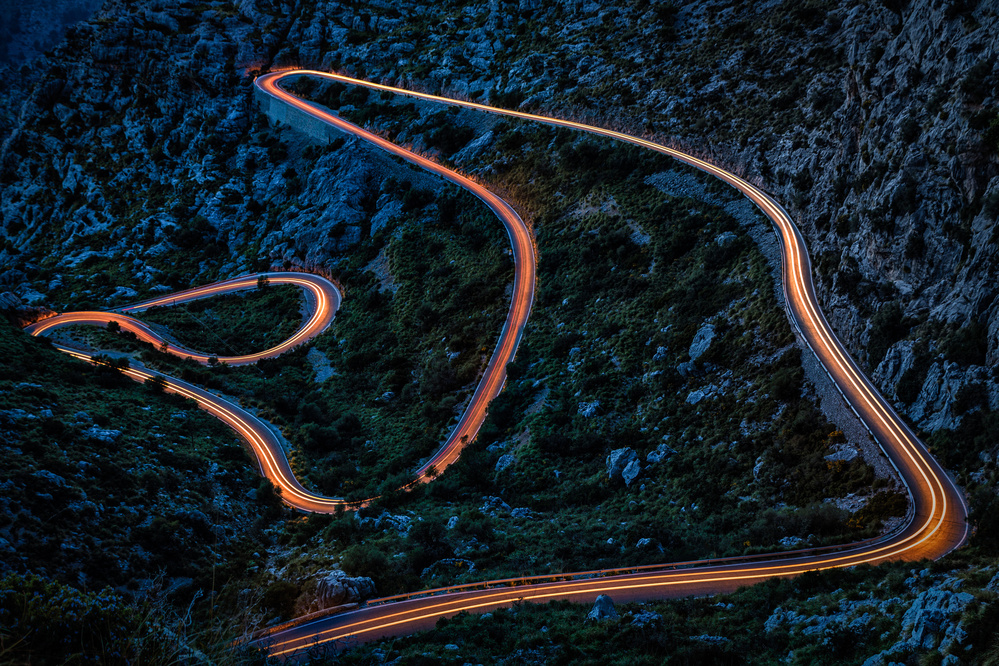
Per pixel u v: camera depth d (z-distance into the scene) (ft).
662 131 375.25
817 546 148.56
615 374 260.21
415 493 231.50
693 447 212.23
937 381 173.68
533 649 99.30
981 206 182.50
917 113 216.95
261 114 600.39
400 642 106.73
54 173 631.15
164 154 612.29
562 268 339.16
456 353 323.57
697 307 261.85
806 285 237.25
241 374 358.23
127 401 254.68
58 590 38.78
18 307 394.93
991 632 67.31
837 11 347.15
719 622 108.37
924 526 146.72
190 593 156.87
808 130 294.05
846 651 84.64
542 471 229.66
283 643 123.13
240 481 229.66
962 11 214.07
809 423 191.72
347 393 334.24
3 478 154.40
